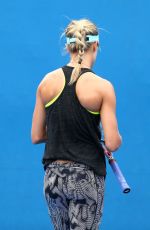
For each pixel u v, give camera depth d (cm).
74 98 830
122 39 1430
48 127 855
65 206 842
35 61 1427
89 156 824
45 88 861
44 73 1429
